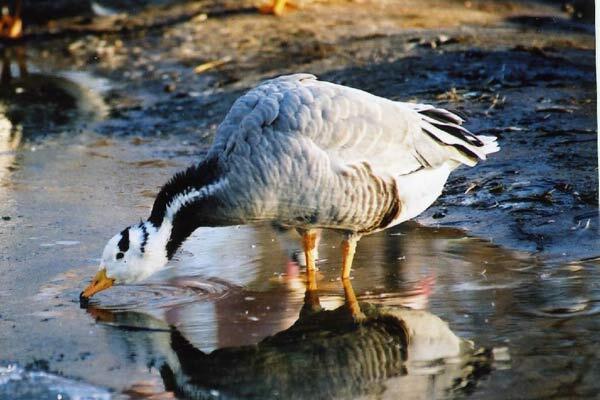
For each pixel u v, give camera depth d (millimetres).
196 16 26109
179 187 11406
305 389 9250
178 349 10188
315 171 11000
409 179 11648
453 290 11445
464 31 23000
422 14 25234
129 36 25500
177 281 12133
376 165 11344
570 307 10750
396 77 19656
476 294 11266
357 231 11797
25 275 12383
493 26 23844
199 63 22531
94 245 13445
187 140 18531
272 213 11266
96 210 14984
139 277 11508
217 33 24453
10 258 12977
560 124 16812
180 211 11414
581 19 25297
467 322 10500
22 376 9602
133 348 10242
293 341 10312
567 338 9961
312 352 10039
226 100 20203
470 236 13320
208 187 11234
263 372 9609
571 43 21938
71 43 25547
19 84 22672
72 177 16703
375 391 9117
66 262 12797
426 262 12422
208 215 11367
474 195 14602
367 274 12125
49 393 9242
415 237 13414
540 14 25609
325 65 20938
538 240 12953
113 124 19719
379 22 24250
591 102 17812
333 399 9039
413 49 21391
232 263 12703
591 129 16516
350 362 9766
